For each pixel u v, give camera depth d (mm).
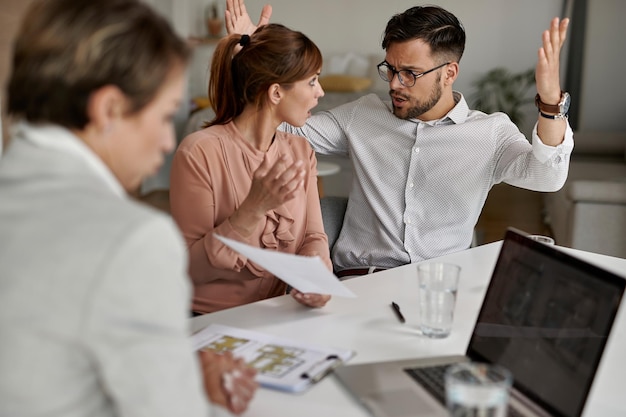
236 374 1166
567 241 4285
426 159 2406
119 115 912
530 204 6113
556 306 1244
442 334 1528
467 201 2416
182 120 6621
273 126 1977
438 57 2309
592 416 1233
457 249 2447
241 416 1186
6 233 843
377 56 7906
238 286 1950
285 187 1727
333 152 2574
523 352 1292
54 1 896
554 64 2084
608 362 1443
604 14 7379
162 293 846
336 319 1622
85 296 808
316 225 2105
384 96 7395
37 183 869
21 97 897
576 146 6047
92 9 881
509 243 1423
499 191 6535
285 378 1296
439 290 1513
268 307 1690
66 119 896
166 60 914
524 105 7727
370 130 2479
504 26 7648
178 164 1940
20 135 924
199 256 1830
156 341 839
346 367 1361
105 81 878
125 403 841
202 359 1186
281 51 1870
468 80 7816
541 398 1219
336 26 8008
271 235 1964
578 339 1178
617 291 1125
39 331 818
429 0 7781
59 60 873
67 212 843
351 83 7461
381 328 1577
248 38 1941
